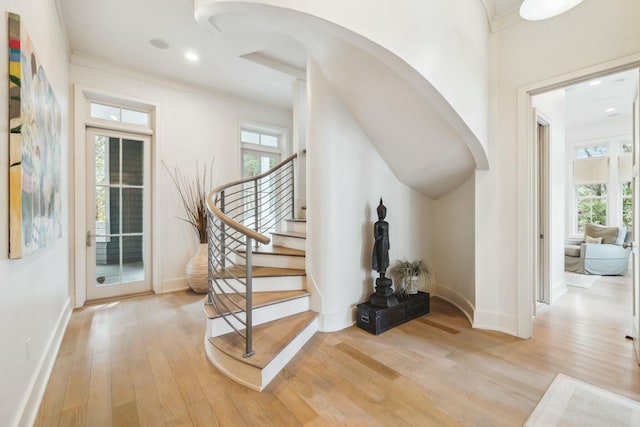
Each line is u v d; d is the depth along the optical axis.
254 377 1.79
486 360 2.12
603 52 2.10
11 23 1.27
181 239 3.94
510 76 2.58
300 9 1.53
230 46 3.09
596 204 6.12
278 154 5.02
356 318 2.83
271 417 1.55
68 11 2.52
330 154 2.65
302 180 3.99
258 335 2.19
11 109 1.27
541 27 2.40
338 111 2.70
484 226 2.72
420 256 3.59
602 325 2.78
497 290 2.67
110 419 1.53
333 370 2.00
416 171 3.11
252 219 4.61
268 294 2.67
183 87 3.94
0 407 1.20
